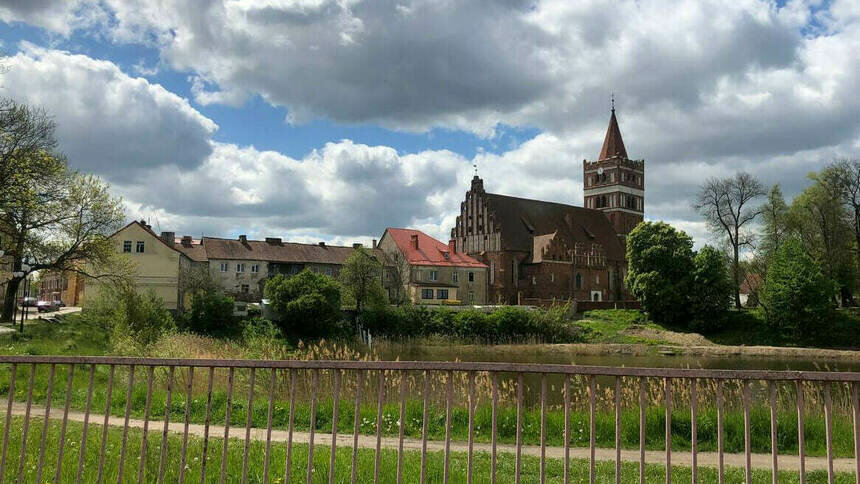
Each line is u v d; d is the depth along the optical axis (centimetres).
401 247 8981
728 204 7744
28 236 4469
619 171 11806
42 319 4862
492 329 6888
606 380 2809
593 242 10788
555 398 2312
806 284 6688
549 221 10612
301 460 1034
